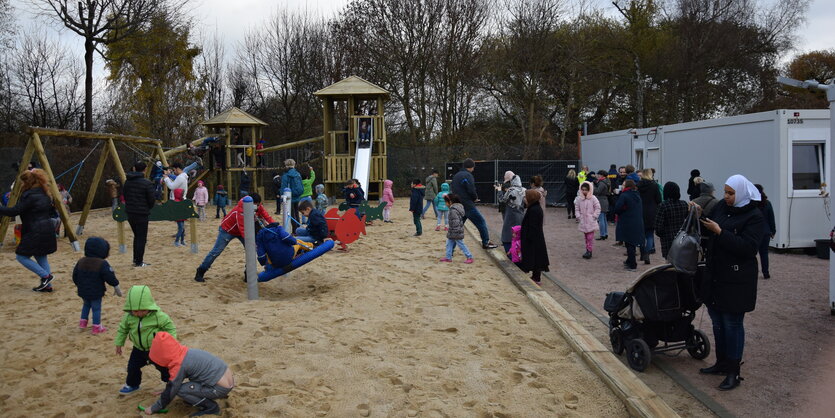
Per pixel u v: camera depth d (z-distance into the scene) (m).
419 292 8.81
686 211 9.30
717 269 5.32
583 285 9.72
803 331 6.97
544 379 5.46
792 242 12.84
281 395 4.95
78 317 7.27
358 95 27.98
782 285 9.48
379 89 27.19
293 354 5.98
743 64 35.12
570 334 6.56
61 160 22.91
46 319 7.17
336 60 36.66
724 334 5.46
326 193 28.20
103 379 5.30
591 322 7.49
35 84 30.20
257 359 5.81
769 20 35.31
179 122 33.88
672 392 5.27
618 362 5.68
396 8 33.84
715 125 15.03
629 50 37.16
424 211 19.81
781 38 35.31
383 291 8.86
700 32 35.06
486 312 7.73
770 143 13.02
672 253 5.64
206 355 4.62
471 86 35.12
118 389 5.09
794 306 8.12
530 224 9.67
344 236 12.75
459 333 6.80
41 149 12.78
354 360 5.83
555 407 4.88
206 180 28.97
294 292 9.38
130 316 4.84
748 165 13.79
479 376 5.48
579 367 5.79
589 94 38.06
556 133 39.91
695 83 35.47
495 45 35.38
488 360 5.91
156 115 33.16
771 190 13.04
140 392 5.02
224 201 20.61
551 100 37.69
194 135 34.69
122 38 28.03
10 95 29.42
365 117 27.91
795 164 12.88
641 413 4.61
